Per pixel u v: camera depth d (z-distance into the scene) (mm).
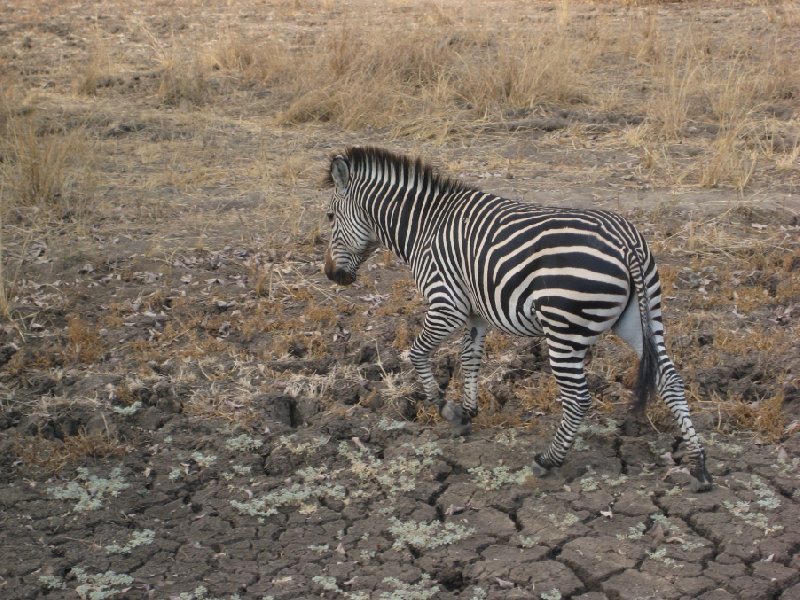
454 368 5488
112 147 9281
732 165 8258
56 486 4414
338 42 11648
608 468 4477
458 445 4695
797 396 5023
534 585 3697
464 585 3783
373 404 5156
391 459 4602
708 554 3842
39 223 7461
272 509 4238
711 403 5008
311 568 3850
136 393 5180
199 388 5242
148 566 3877
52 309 6164
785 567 3729
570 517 4098
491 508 4211
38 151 8227
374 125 9922
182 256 6957
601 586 3693
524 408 5051
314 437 4762
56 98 10773
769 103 10133
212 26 14281
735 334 5668
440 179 4762
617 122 9797
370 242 5227
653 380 3990
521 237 4129
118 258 6910
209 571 3844
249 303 6246
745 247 6887
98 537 4059
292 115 10117
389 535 4070
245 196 8094
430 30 12594
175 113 10406
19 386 5293
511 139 9430
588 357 5500
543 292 4039
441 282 4566
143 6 15922
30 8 15594
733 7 14836
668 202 7723
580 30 13000
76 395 5168
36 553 3943
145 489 4410
